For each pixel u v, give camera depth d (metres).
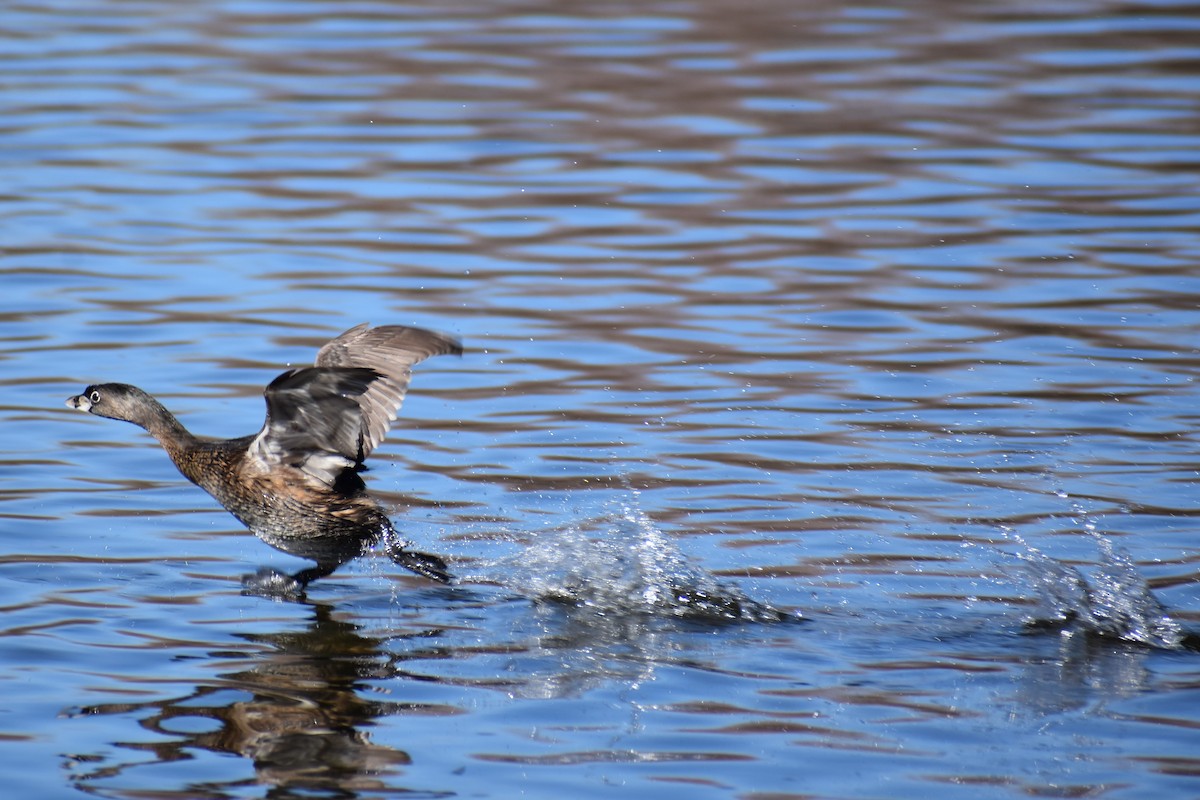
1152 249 18.20
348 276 17.41
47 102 24.39
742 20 30.70
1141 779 8.00
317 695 8.96
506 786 7.86
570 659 9.60
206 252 18.11
